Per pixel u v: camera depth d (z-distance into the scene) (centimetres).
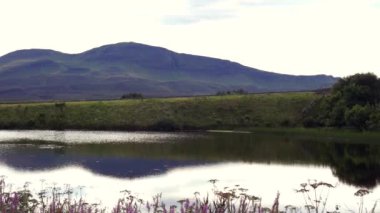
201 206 1834
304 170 5922
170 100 14900
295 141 9612
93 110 13950
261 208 2038
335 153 7712
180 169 5769
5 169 5512
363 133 10575
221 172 5609
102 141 9194
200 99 14925
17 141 9031
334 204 3759
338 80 13712
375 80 12850
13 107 13888
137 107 14200
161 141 9344
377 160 6856
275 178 5244
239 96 15225
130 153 7319
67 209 2202
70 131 12012
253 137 10438
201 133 11594
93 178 4969
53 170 5503
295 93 15262
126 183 4669
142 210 2828
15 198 2106
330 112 12281
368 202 3884
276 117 13388
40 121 13138
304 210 3438
